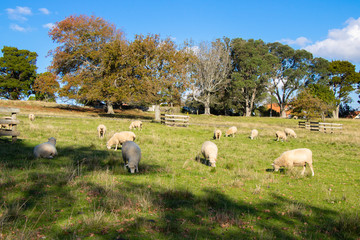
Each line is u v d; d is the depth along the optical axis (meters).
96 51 37.25
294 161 9.73
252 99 67.50
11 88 56.66
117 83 34.72
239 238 4.50
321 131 31.98
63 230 4.35
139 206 5.61
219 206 6.01
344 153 16.44
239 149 16.23
